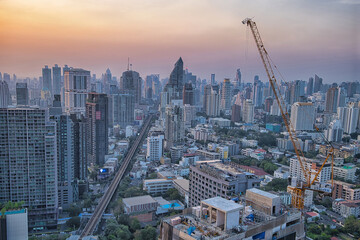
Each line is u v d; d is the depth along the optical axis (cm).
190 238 11281
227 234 11662
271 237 13262
